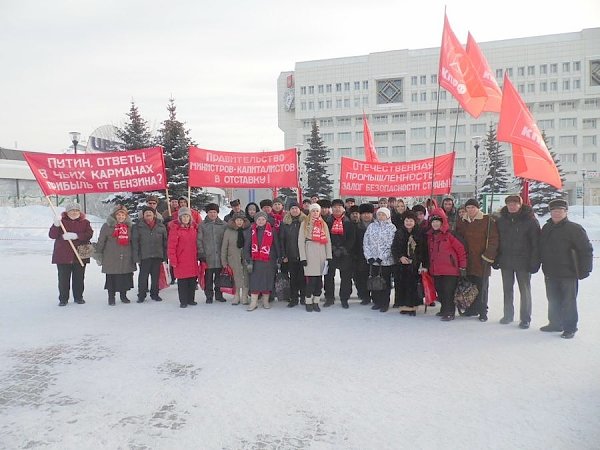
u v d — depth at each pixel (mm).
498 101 8828
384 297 7465
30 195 36375
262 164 9469
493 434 3322
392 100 86438
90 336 5941
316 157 49844
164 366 4781
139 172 8672
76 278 7996
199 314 7246
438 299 7414
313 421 3539
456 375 4480
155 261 8383
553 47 79250
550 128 79938
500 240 6531
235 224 7996
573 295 5809
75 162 8398
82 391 4152
